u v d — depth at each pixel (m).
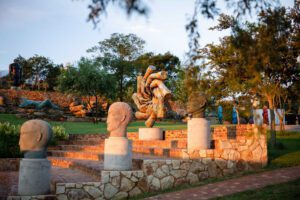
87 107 48.00
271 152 13.38
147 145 14.51
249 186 9.00
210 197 8.22
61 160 13.51
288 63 13.05
